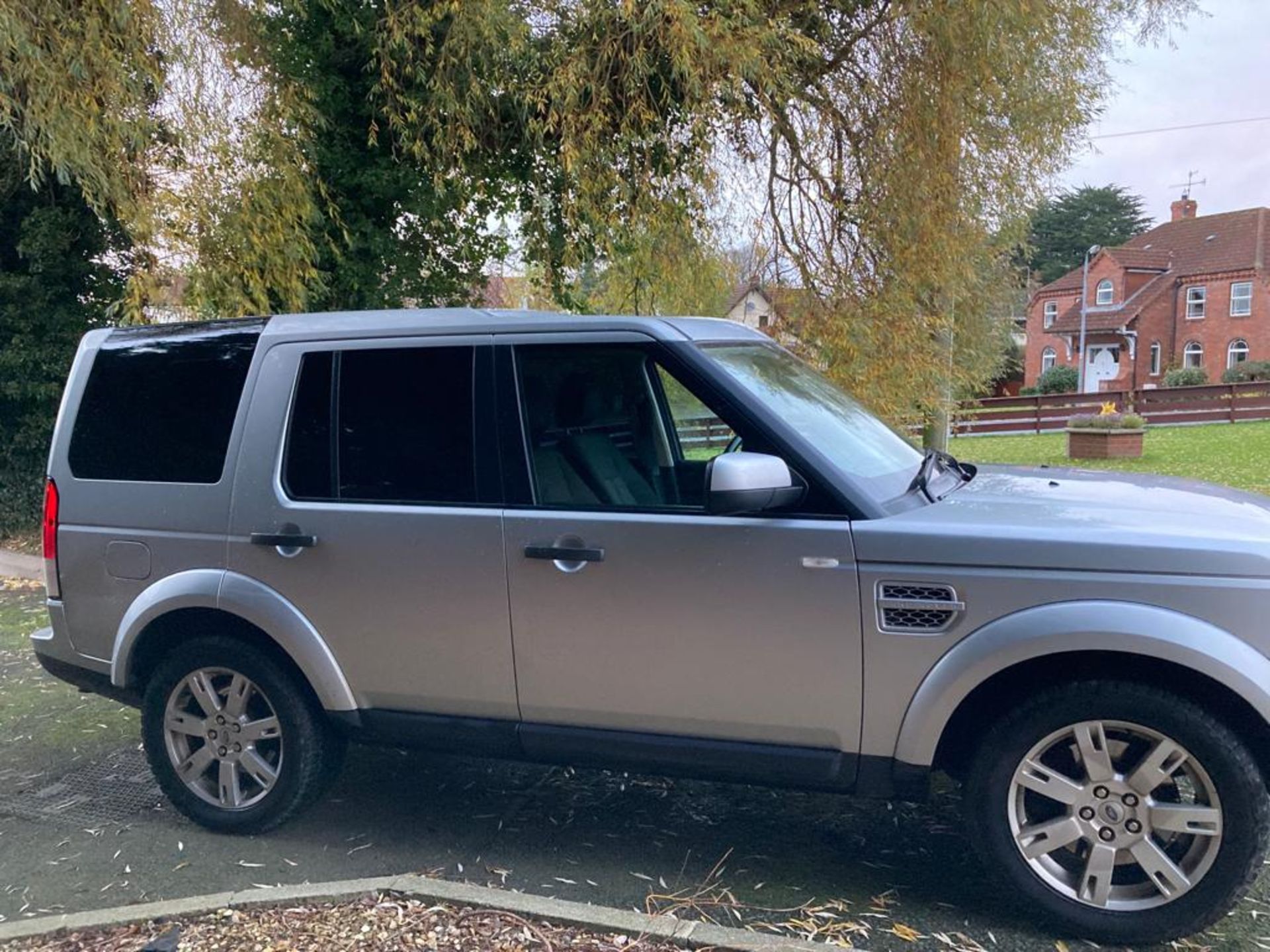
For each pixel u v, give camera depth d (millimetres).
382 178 9477
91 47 7590
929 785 3127
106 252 10961
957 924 3205
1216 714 2914
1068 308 48344
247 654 3850
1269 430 23281
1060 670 3084
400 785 4465
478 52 8477
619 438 3641
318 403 3789
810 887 3461
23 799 4391
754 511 3146
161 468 3994
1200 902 2922
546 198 9688
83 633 4121
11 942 3135
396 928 3139
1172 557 2895
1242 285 40781
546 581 3416
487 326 3648
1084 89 9234
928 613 3062
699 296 9836
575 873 3602
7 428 10922
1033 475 4117
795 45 8570
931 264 8719
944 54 8273
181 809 4035
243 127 8445
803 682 3189
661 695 3346
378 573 3617
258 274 8523
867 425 3877
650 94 8508
